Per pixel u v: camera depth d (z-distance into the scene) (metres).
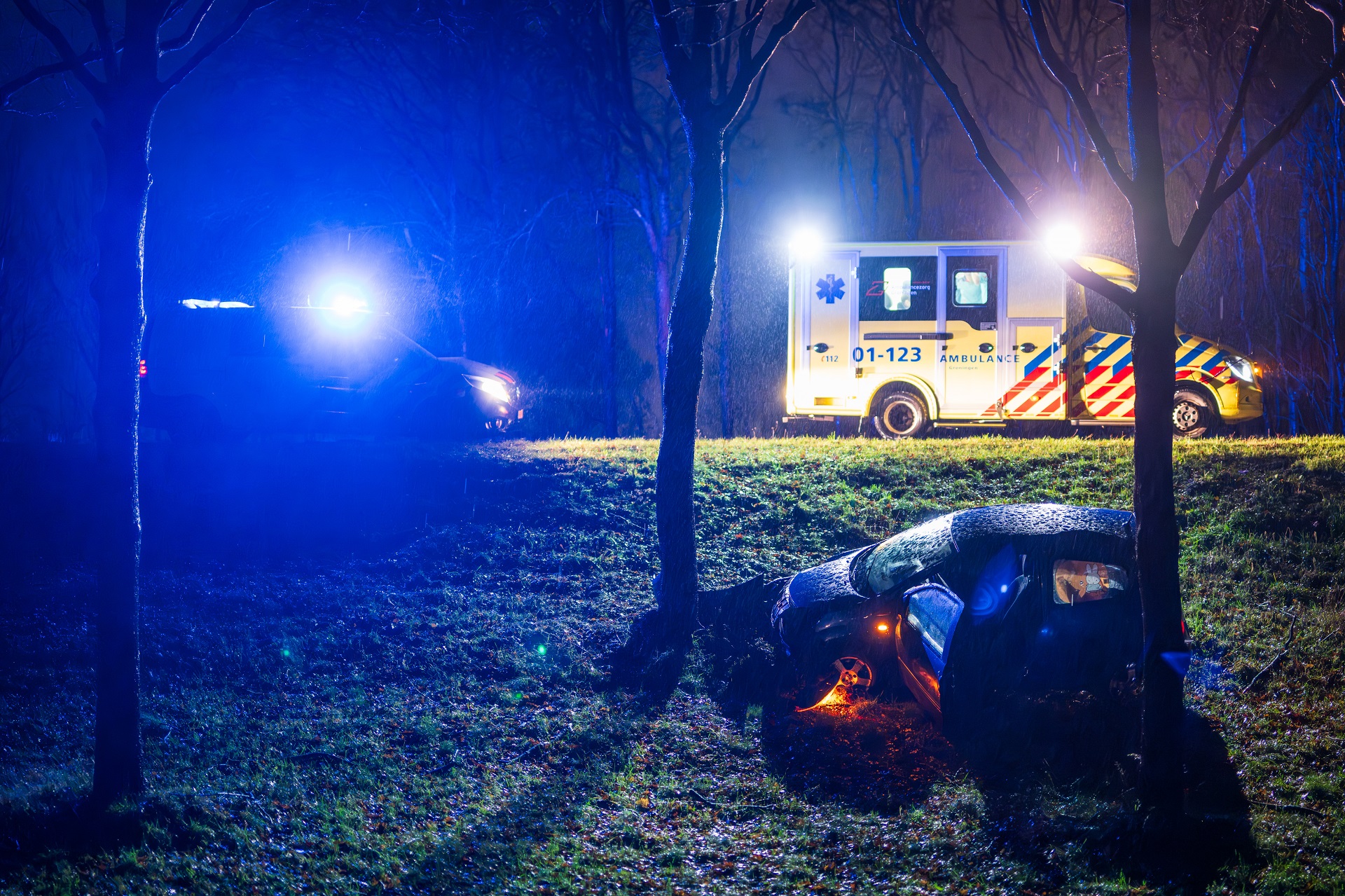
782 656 8.27
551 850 5.93
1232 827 5.68
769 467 13.40
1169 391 5.74
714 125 9.30
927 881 5.50
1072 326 14.69
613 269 24.19
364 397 15.42
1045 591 6.93
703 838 6.16
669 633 9.18
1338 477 11.22
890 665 7.50
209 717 7.79
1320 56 19.64
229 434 14.87
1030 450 13.22
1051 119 23.03
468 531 11.83
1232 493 11.15
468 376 15.98
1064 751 6.47
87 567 10.64
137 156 6.11
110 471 6.16
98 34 6.06
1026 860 5.56
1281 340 23.17
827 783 6.65
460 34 22.25
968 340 14.95
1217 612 8.80
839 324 15.36
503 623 9.63
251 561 11.04
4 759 7.04
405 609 9.93
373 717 7.83
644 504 12.55
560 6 22.02
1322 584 9.20
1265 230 23.42
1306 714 7.03
